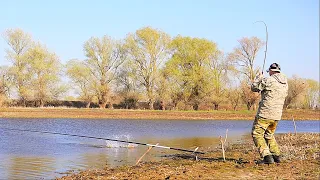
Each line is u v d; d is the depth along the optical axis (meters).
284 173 10.10
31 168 13.91
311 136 24.80
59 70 66.50
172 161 14.11
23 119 44.62
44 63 64.81
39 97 65.00
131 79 69.44
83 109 61.19
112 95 69.12
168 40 69.19
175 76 68.19
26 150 18.66
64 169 13.79
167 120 50.22
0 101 60.56
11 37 63.62
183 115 57.56
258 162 11.76
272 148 11.52
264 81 10.95
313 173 10.03
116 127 36.69
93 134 29.05
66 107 64.56
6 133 27.39
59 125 37.69
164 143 23.22
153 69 68.44
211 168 11.09
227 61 70.19
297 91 69.44
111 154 17.31
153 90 69.06
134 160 15.67
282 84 11.02
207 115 58.59
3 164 14.73
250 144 21.12
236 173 10.28
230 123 47.00
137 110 62.91
